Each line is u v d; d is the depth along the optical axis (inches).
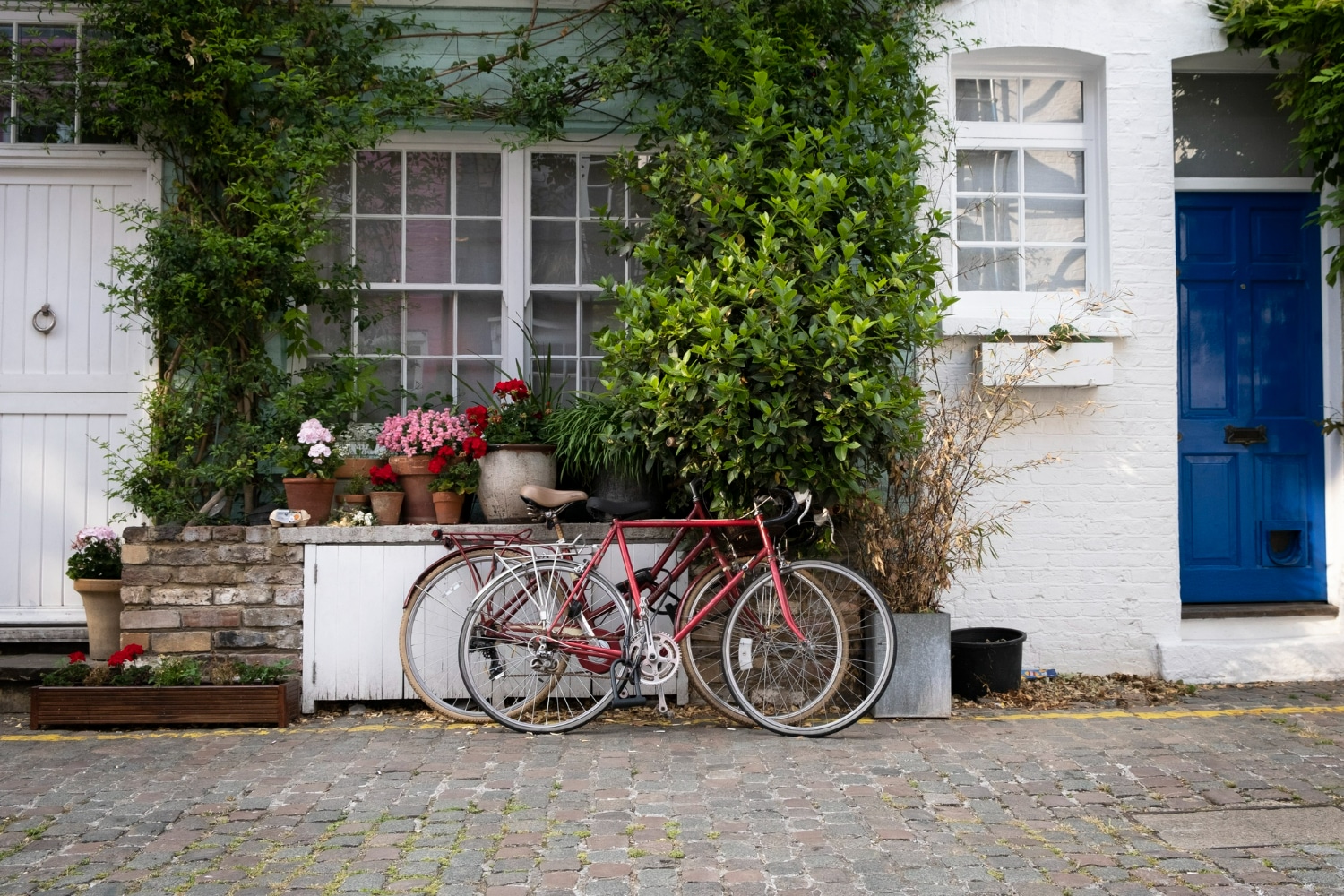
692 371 184.9
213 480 213.6
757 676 198.4
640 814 146.4
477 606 193.8
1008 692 211.9
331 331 240.4
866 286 190.2
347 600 203.6
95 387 230.8
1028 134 238.5
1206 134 244.2
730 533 200.1
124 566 203.6
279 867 129.6
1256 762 168.4
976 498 227.6
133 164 230.7
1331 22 220.5
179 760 172.4
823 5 217.0
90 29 227.5
